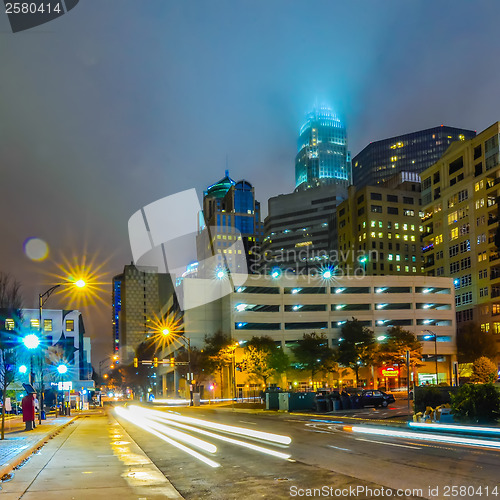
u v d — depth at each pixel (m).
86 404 69.69
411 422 25.89
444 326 113.12
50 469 13.59
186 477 12.44
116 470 13.38
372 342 96.81
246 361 95.12
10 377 29.61
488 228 106.56
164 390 140.00
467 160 114.69
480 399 23.44
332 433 23.25
